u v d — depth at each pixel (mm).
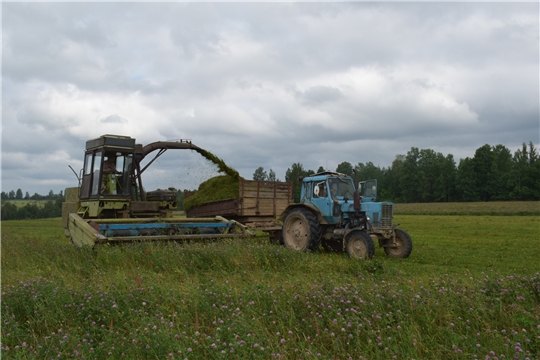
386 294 5566
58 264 8820
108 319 5000
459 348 4086
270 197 14750
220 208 14523
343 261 9461
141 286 6172
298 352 4129
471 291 5730
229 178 15227
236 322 4492
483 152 83250
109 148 12734
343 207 12062
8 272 8148
